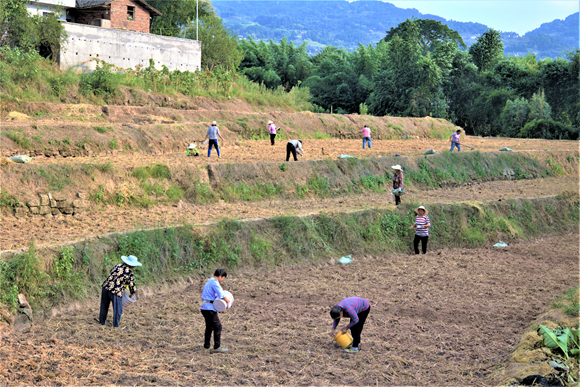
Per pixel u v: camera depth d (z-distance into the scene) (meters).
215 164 19.14
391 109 61.22
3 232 13.01
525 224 20.48
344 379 8.29
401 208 18.22
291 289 13.20
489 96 60.12
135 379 7.95
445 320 11.27
